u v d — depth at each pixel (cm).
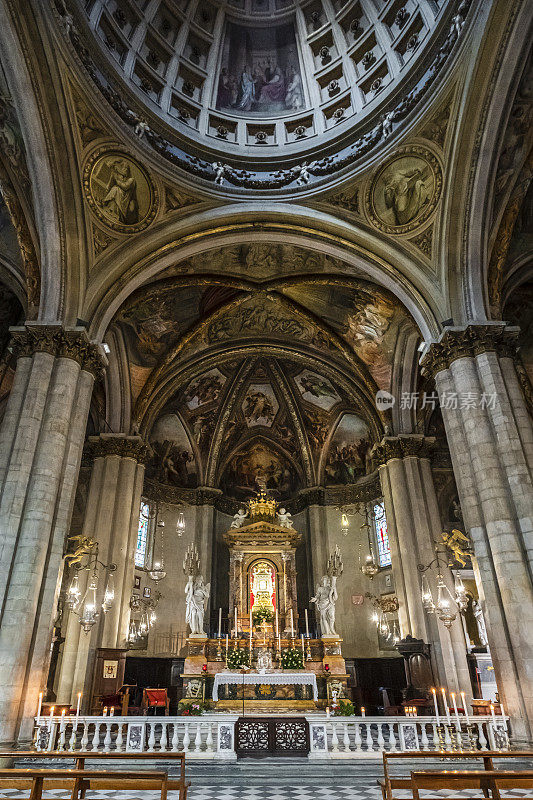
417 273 1606
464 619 2055
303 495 2717
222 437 2711
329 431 2711
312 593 2497
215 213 1680
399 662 2209
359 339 2167
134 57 1627
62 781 649
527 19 1198
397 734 1333
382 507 2506
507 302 1812
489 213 1494
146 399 2177
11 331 1395
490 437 1305
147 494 2472
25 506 1213
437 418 2361
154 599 2359
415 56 1506
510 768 1034
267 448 2883
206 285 1945
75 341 1418
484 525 1260
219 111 1862
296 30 1981
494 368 1373
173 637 2348
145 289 1789
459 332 1444
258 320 2291
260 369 2609
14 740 1037
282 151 1827
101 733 1248
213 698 1705
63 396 1348
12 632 1088
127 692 1678
